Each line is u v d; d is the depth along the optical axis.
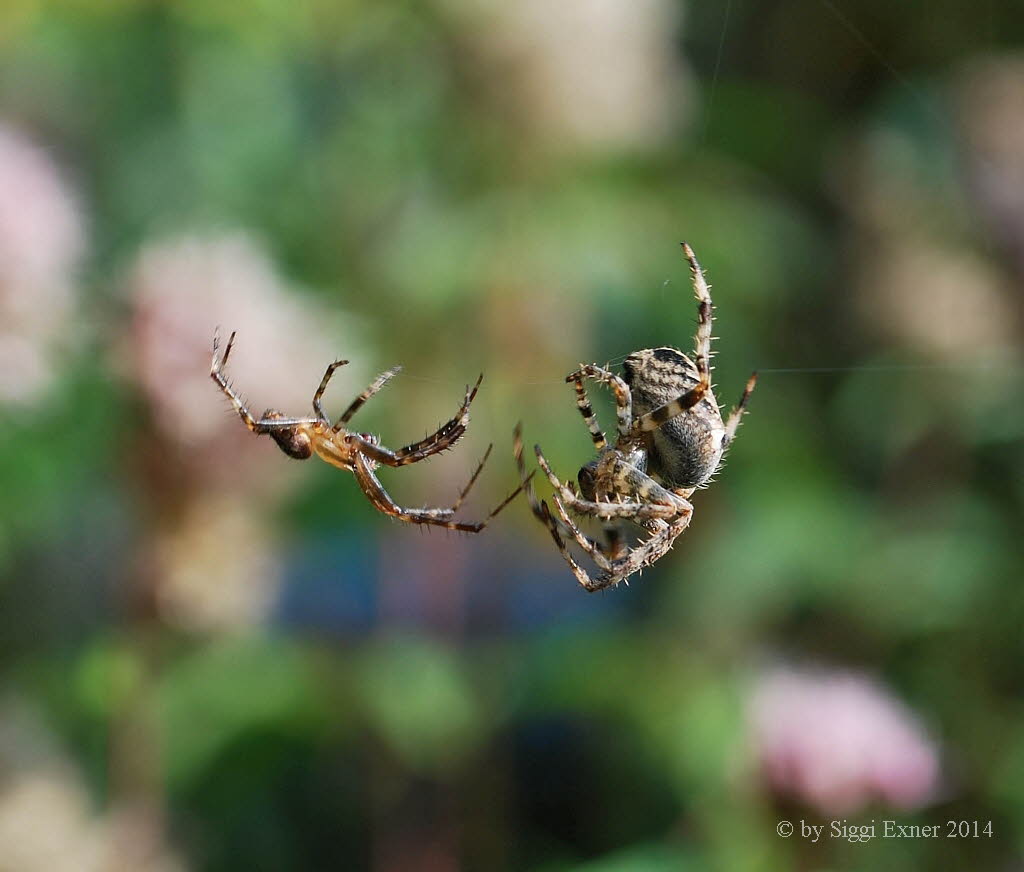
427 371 0.49
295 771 0.49
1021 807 0.49
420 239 0.49
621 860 0.47
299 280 0.50
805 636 0.50
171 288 0.46
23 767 0.46
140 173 0.53
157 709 0.46
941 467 0.52
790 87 0.57
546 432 0.48
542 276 0.49
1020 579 0.51
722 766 0.48
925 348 0.52
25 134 0.49
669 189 0.50
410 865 0.48
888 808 0.46
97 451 0.46
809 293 0.54
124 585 0.46
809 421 0.53
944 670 0.51
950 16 0.59
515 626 0.49
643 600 0.50
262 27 0.51
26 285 0.45
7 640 0.48
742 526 0.50
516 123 0.49
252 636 0.47
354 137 0.51
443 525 0.41
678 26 0.52
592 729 0.50
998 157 0.53
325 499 0.48
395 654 0.47
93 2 0.50
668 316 0.51
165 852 0.46
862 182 0.56
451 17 0.49
